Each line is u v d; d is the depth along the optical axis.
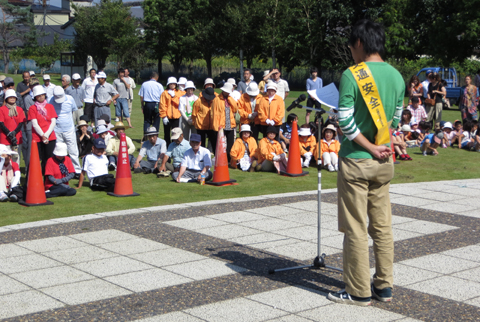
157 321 3.86
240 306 4.14
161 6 53.69
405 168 11.59
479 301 4.30
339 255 5.51
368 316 3.97
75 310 4.08
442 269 5.08
